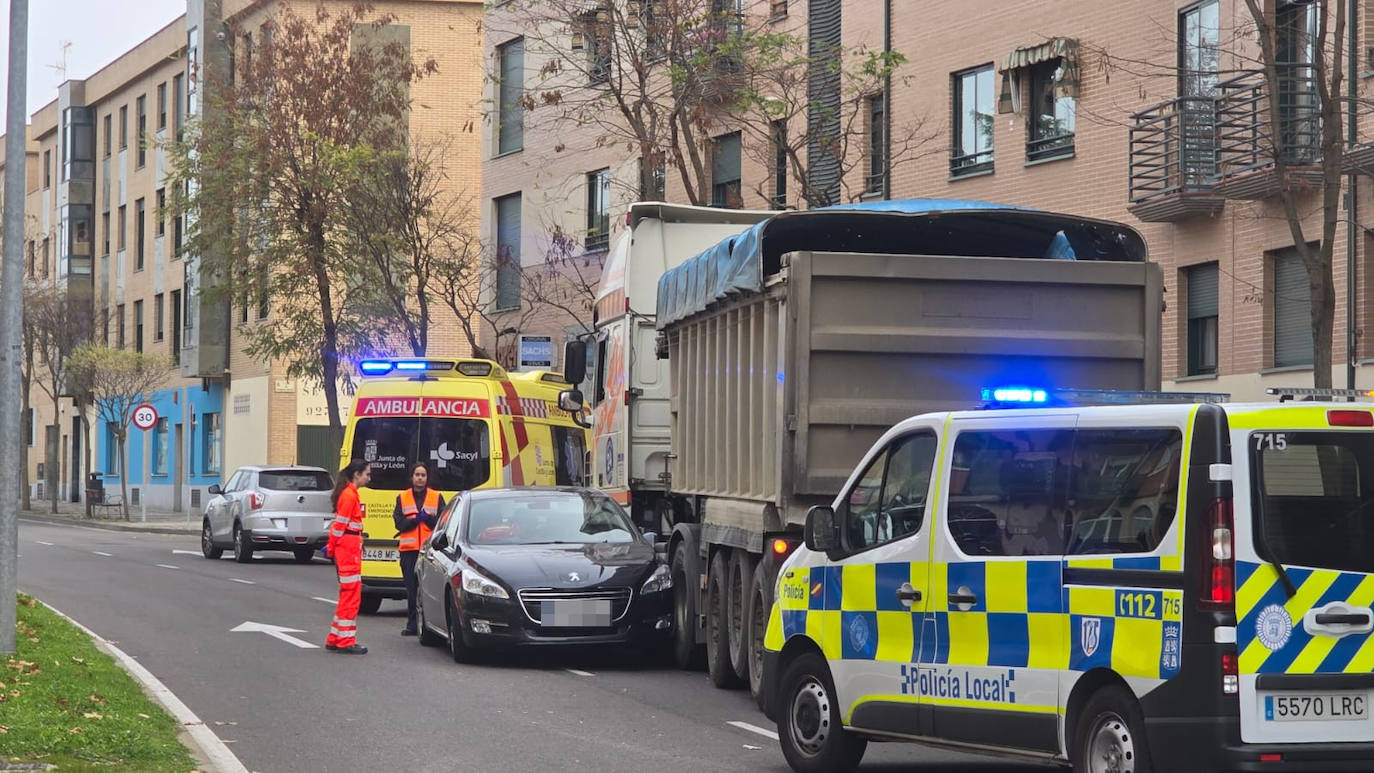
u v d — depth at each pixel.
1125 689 7.89
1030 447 8.67
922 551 9.26
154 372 58.03
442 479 22.05
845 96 29.70
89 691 12.10
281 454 53.19
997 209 13.20
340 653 17.16
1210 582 7.57
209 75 38.69
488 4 34.59
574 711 13.10
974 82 27.45
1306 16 20.59
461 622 16.11
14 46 13.47
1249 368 21.78
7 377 13.33
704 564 15.45
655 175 31.03
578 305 38.28
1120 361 12.59
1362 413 7.80
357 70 36.97
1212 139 21.56
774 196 29.61
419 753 10.96
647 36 27.03
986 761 11.00
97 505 59.41
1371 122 19.80
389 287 36.31
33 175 85.75
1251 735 7.50
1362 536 7.72
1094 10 24.72
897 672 9.39
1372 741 7.62
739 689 14.59
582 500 17.64
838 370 12.29
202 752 10.30
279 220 36.94
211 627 19.66
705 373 15.27
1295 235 15.23
